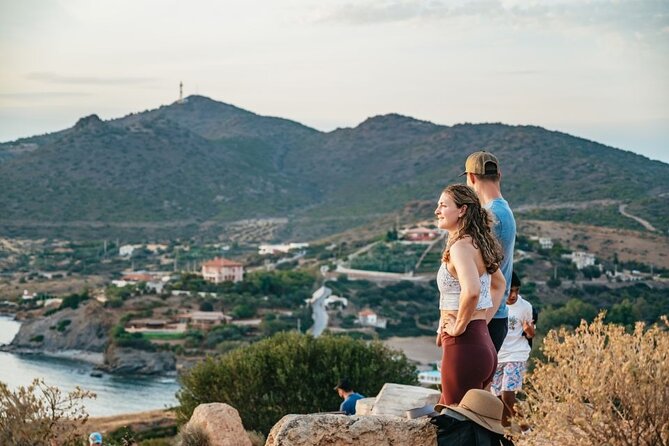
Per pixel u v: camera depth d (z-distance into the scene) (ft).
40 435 38.32
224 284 606.55
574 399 18.70
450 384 20.38
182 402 83.41
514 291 26.35
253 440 52.24
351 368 81.30
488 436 18.98
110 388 381.40
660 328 19.39
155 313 530.68
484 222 20.76
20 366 445.78
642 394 18.37
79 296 552.41
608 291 498.69
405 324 527.40
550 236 652.48
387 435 19.24
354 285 610.65
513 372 26.20
